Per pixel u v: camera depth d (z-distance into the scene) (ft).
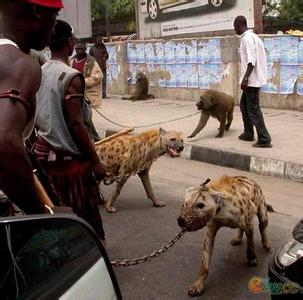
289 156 24.71
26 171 5.98
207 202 12.22
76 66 27.84
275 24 52.95
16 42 6.72
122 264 10.91
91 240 5.93
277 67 36.19
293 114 34.76
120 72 49.80
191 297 13.28
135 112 39.50
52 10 6.86
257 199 14.29
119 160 17.93
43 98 12.12
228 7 40.01
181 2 44.16
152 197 20.11
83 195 12.73
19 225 5.07
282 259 10.36
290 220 18.19
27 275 5.05
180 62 43.37
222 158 26.50
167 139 17.90
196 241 16.74
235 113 36.73
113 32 76.28
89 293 5.64
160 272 14.70
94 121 36.81
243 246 16.11
